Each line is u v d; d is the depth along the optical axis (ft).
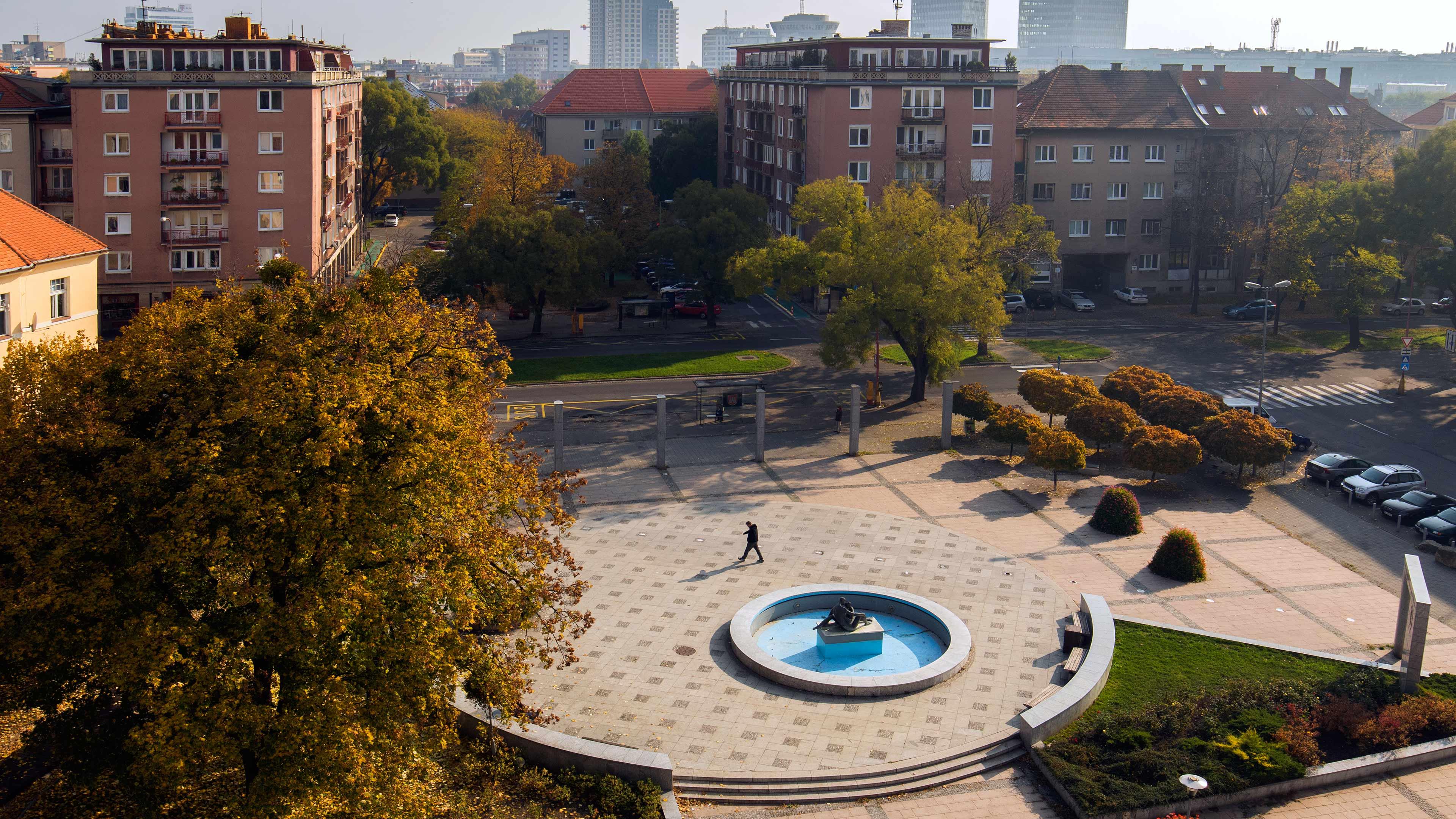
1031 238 285.84
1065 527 168.96
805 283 247.09
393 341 99.35
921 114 321.32
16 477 80.48
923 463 200.54
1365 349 283.18
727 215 299.99
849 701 116.06
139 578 78.64
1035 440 188.85
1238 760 102.06
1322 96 363.56
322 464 80.28
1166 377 224.53
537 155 398.62
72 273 156.35
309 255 266.57
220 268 264.31
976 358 274.98
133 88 254.06
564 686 118.52
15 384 86.74
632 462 198.70
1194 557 149.38
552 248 282.56
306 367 86.53
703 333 303.27
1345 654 129.49
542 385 249.75
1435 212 256.52
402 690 84.12
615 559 153.79
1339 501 183.11
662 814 96.07
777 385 252.01
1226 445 187.11
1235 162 339.57
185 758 76.13
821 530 165.89
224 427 84.69
